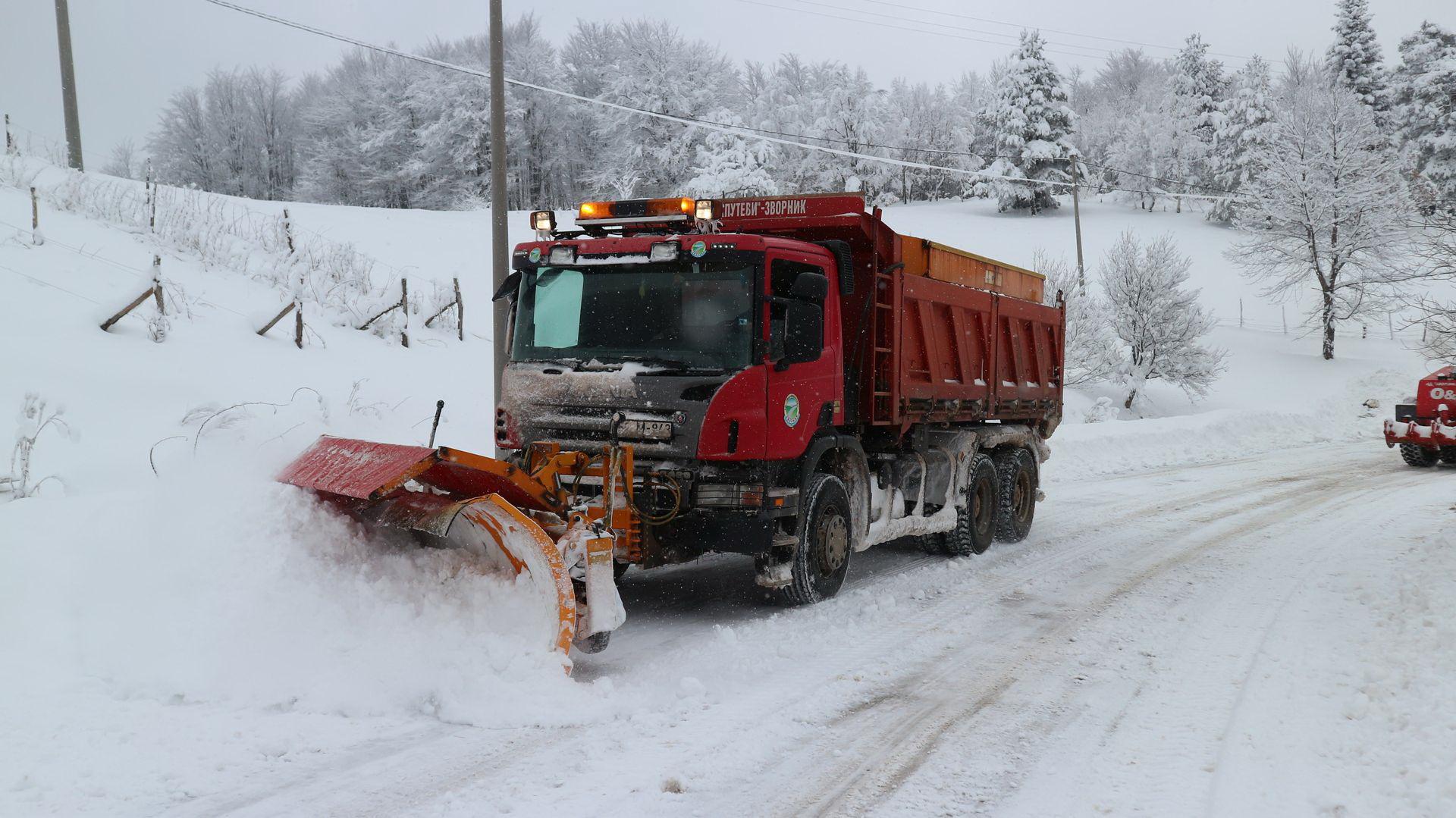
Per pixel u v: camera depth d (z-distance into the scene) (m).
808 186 66.75
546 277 6.98
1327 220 39.50
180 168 69.75
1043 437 12.23
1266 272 42.72
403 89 64.62
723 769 4.14
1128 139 76.19
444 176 62.47
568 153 62.16
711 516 6.35
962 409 9.59
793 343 6.59
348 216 32.09
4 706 4.39
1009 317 10.68
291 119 73.12
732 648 6.01
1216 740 4.52
